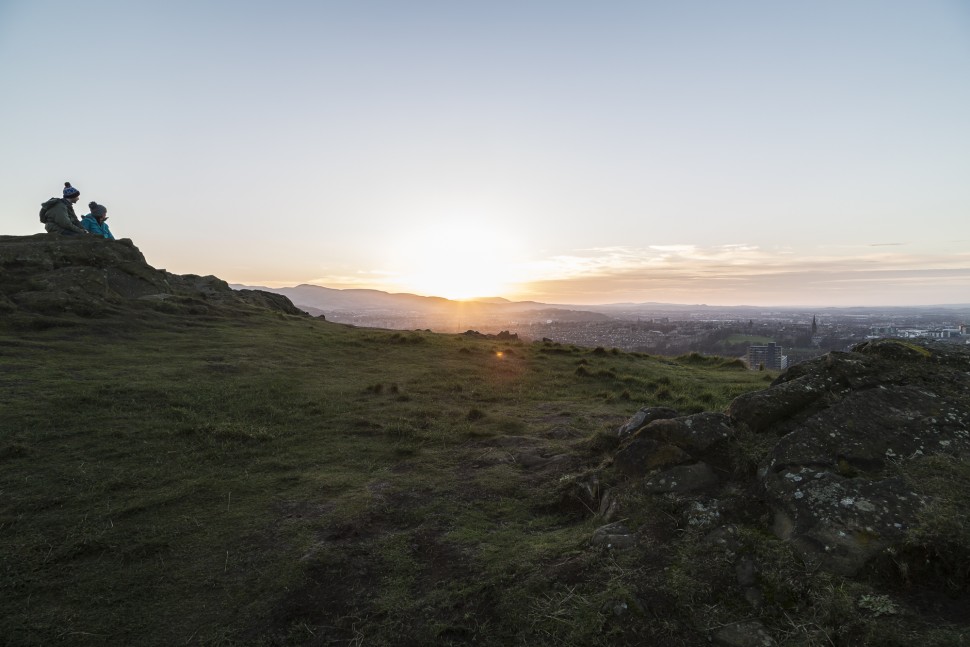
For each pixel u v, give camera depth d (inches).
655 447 226.5
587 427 364.2
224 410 379.6
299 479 270.5
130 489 251.8
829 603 138.0
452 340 824.9
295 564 190.5
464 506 238.8
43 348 526.3
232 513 232.1
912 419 198.8
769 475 187.9
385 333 865.5
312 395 436.8
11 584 176.7
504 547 198.5
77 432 316.5
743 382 544.4
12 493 240.7
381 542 206.7
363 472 282.4
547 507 235.0
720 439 215.3
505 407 431.2
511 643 148.7
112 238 1011.9
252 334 716.7
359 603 170.9
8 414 333.7
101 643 153.0
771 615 142.4
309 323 925.2
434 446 326.6
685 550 169.5
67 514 225.0
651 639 140.9
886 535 150.9
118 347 567.8
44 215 943.7
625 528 188.7
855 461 183.3
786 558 155.9
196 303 858.8
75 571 186.5
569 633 146.4
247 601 172.7
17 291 704.4
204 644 154.1
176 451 299.6
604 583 162.9
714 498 192.2
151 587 179.3
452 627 156.0
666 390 469.7
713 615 144.9
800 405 222.5
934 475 170.4
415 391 474.0
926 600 137.1
